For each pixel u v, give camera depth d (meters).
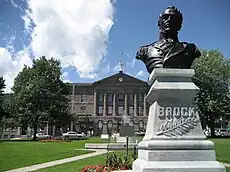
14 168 16.97
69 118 63.28
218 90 53.22
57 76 62.47
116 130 108.31
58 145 36.47
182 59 9.02
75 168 15.78
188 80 8.62
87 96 116.00
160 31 9.84
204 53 55.09
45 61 63.38
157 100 8.47
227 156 21.38
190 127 8.34
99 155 24.02
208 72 52.28
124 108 110.06
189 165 7.79
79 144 38.41
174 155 7.91
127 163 12.55
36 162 19.84
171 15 9.55
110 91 111.75
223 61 54.53
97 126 109.31
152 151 7.92
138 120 107.69
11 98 61.41
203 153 7.98
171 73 8.59
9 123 60.28
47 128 93.56
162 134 8.24
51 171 15.30
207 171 7.74
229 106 53.28
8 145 34.44
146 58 9.63
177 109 8.41
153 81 8.99
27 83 59.78
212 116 54.19
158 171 7.64
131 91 110.69
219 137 49.69
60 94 61.50
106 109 110.50
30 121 58.12
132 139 31.62
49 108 58.75
